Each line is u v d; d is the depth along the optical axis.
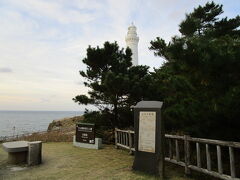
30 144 8.21
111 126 13.10
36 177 6.75
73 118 33.69
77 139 12.38
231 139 6.09
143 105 7.25
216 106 5.37
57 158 9.31
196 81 6.27
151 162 6.77
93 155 9.83
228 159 7.00
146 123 7.07
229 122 5.84
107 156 9.59
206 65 5.10
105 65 13.20
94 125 11.77
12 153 8.37
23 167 7.90
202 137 6.66
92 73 12.91
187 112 6.38
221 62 4.95
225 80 5.38
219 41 5.62
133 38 31.75
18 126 73.00
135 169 7.11
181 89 6.91
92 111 13.45
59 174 7.02
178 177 6.52
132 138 10.25
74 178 6.58
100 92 12.53
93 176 6.72
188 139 6.55
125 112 12.23
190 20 8.81
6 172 7.29
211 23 13.17
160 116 6.79
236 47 5.14
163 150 6.64
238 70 5.17
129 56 13.98
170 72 9.36
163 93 10.16
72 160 8.91
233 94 4.97
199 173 6.85
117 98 12.31
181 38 5.66
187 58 5.21
